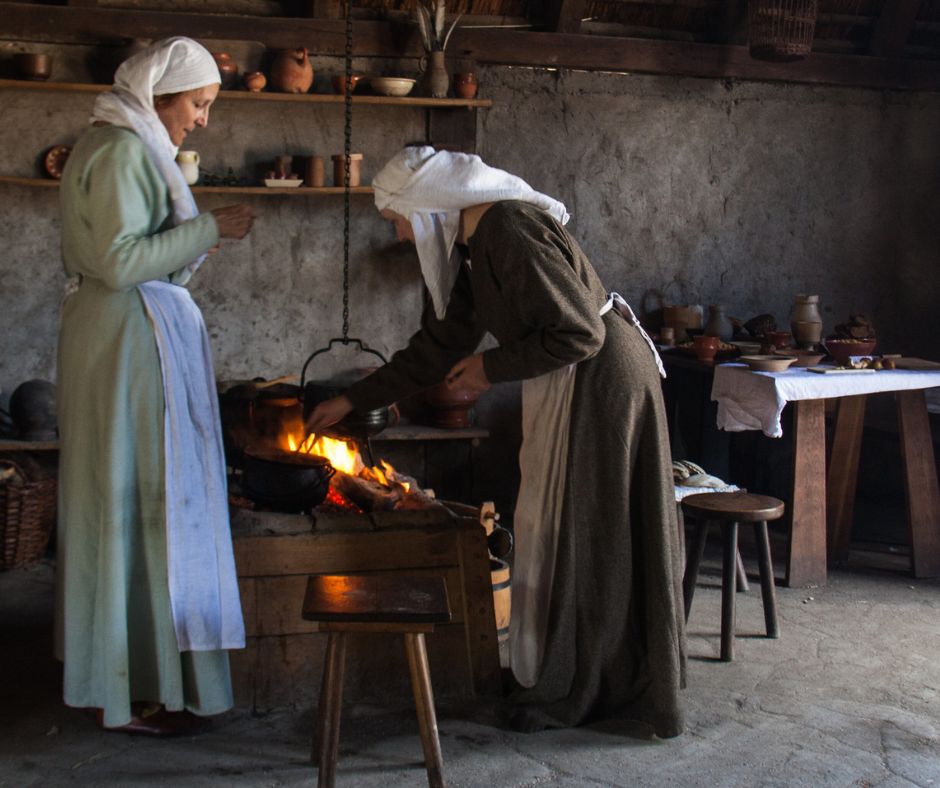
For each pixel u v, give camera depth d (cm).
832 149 644
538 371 296
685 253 630
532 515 314
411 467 590
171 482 289
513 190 302
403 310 593
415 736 309
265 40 553
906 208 659
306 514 340
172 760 295
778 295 647
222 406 359
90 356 285
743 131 629
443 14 554
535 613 317
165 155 291
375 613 250
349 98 412
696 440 615
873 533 566
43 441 505
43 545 483
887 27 628
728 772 290
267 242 571
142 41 519
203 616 295
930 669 371
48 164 531
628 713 316
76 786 280
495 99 591
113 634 286
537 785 281
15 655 374
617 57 597
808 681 359
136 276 280
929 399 560
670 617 308
